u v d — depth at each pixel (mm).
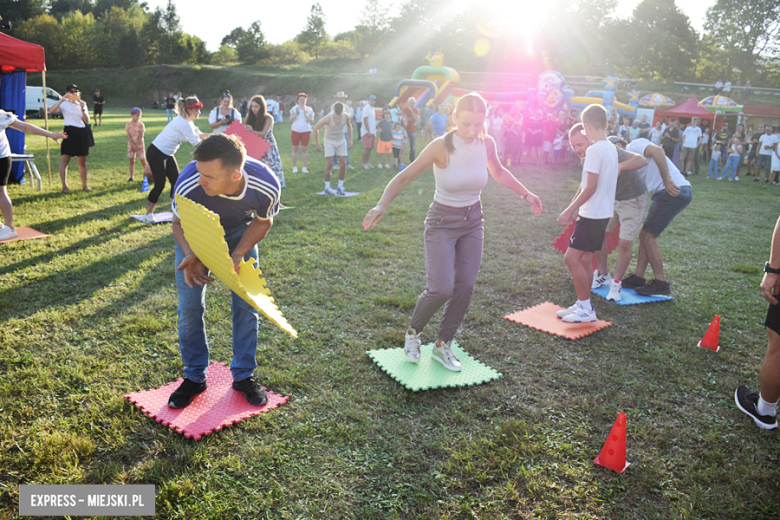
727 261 6312
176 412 2799
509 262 5934
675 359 3752
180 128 6590
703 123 20281
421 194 9766
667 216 4859
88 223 6551
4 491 2223
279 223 7066
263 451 2539
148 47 75188
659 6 61344
